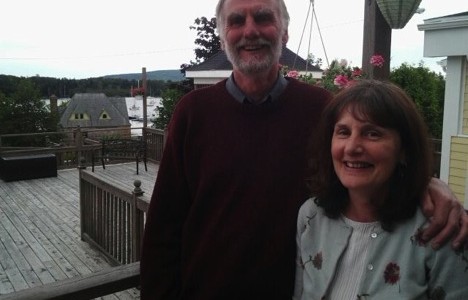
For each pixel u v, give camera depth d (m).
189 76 12.70
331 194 1.33
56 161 8.99
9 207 6.72
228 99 1.60
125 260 4.32
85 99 43.84
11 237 5.36
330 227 1.32
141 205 3.93
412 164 1.20
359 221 1.27
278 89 1.58
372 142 1.18
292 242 1.49
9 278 4.22
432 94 6.86
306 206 1.41
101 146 10.02
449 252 1.11
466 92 6.01
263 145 1.54
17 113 20.70
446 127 6.23
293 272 1.50
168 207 1.68
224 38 1.62
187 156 1.63
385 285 1.16
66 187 8.02
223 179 1.55
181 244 1.68
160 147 10.02
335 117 1.27
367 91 1.21
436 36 5.92
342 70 3.75
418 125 1.21
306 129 1.54
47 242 5.19
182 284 1.66
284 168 1.52
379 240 1.20
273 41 1.56
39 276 4.28
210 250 1.56
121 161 10.19
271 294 1.51
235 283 1.52
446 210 1.15
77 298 1.61
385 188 1.23
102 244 4.83
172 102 12.84
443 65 6.42
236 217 1.53
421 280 1.14
